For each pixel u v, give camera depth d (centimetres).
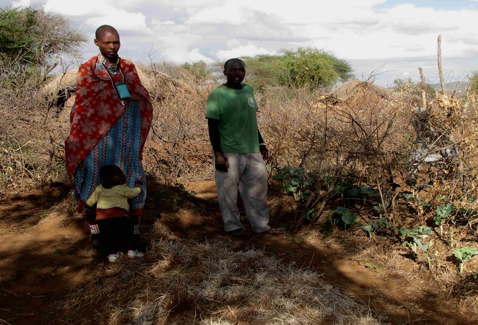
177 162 607
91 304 297
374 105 514
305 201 475
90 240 379
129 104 345
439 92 436
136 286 314
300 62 2153
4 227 391
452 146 409
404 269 352
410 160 466
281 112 635
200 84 744
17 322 275
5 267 328
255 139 411
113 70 338
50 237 378
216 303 297
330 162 458
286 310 289
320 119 514
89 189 339
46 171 503
